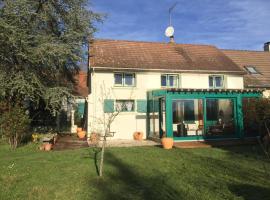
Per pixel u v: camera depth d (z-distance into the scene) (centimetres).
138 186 920
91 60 2248
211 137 1934
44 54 1986
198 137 1914
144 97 2262
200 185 909
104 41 2583
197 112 2219
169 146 1644
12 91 1911
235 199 777
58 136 2462
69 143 2058
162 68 2289
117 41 2619
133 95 2242
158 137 2048
